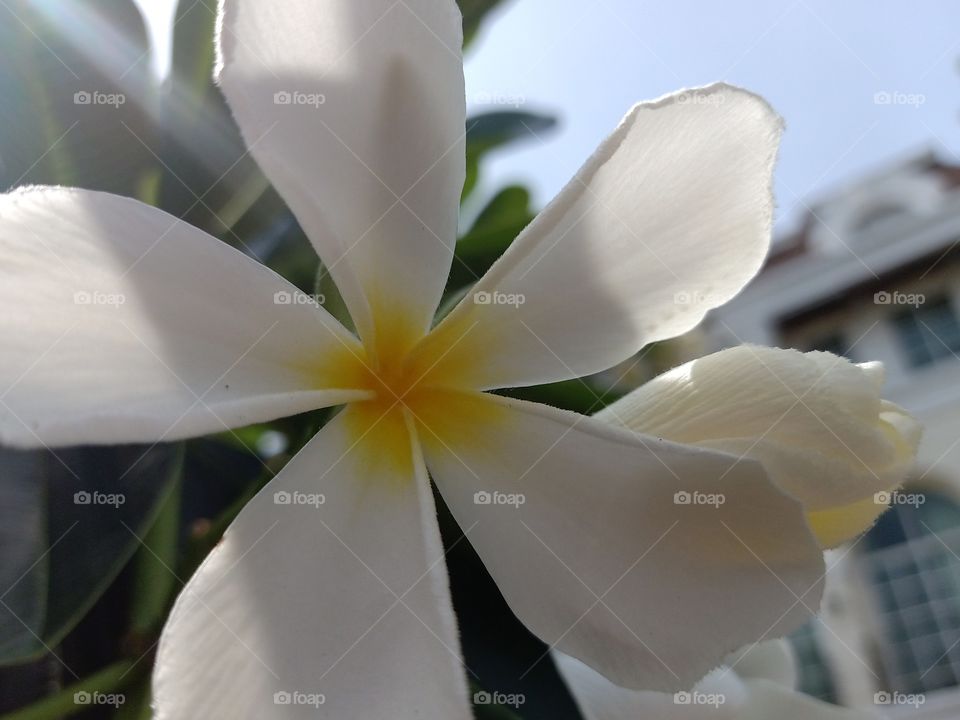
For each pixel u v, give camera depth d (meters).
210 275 0.06
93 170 0.10
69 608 0.08
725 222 0.07
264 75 0.07
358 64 0.07
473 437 0.07
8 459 0.08
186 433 0.06
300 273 0.11
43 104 0.10
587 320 0.08
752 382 0.07
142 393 0.06
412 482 0.07
